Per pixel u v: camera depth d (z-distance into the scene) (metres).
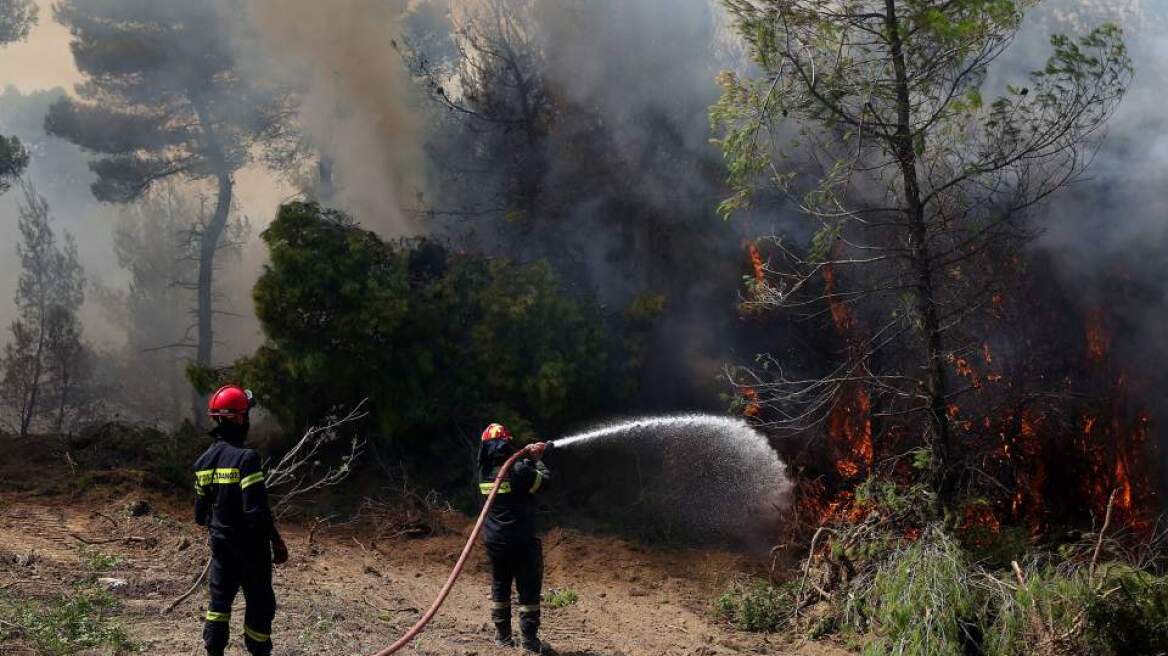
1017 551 8.71
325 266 12.52
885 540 8.81
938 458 9.49
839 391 11.87
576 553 11.55
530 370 12.96
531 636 7.42
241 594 7.98
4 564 7.76
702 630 9.07
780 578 10.88
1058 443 12.40
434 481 12.95
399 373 12.97
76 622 6.24
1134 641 7.22
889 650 7.66
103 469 12.05
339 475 12.34
